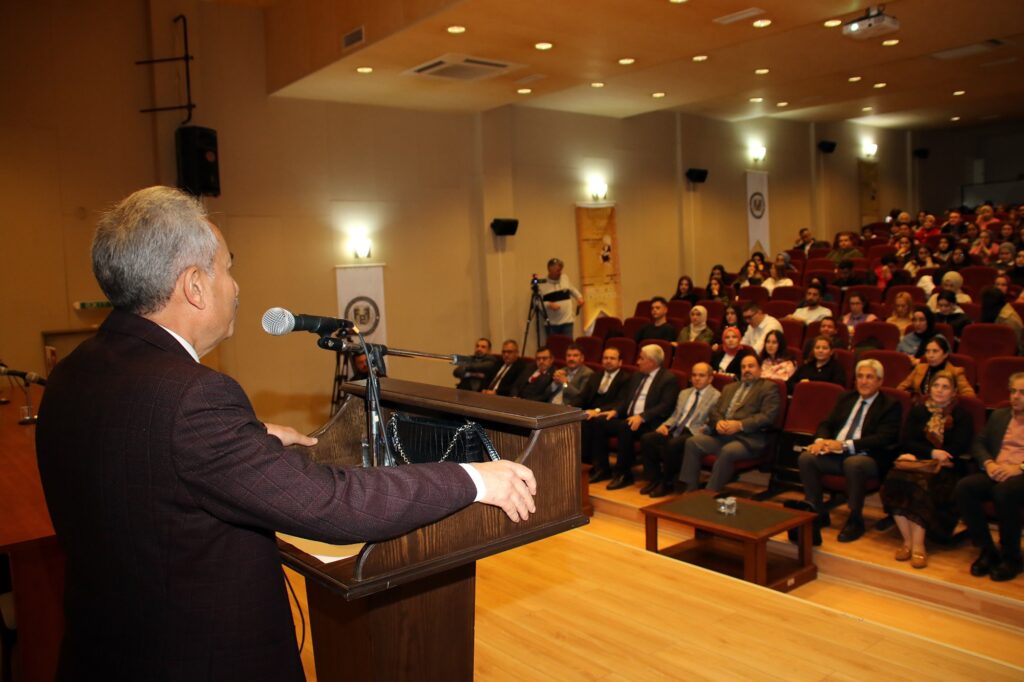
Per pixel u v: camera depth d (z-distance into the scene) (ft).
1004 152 57.93
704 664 8.95
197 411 3.32
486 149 30.53
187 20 23.48
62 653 3.67
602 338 29.14
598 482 19.77
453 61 21.44
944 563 13.67
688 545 15.55
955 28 22.88
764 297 31.32
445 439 5.52
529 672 8.82
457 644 5.49
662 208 38.91
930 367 16.52
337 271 26.99
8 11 21.16
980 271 27.91
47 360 20.27
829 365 19.31
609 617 10.23
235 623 3.49
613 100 32.30
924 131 57.06
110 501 3.37
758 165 44.32
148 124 23.38
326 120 26.61
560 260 31.58
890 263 32.04
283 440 5.32
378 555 3.90
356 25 20.26
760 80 29.22
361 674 5.20
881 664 8.93
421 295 29.35
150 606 3.39
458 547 4.16
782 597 10.77
